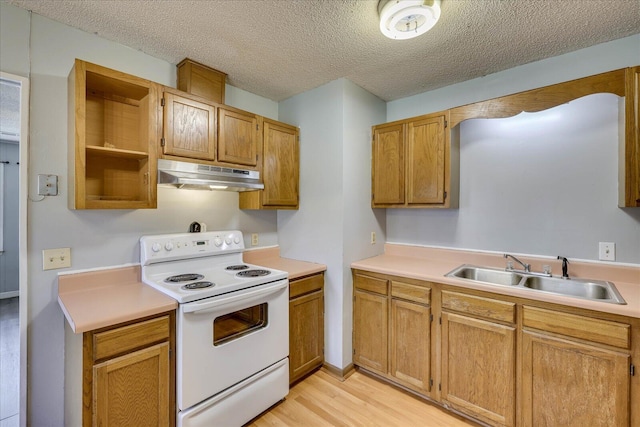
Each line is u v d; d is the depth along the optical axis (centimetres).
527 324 161
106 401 130
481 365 176
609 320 139
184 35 177
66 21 164
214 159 202
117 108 186
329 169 243
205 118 198
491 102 199
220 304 163
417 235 267
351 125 242
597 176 188
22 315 154
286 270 223
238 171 211
